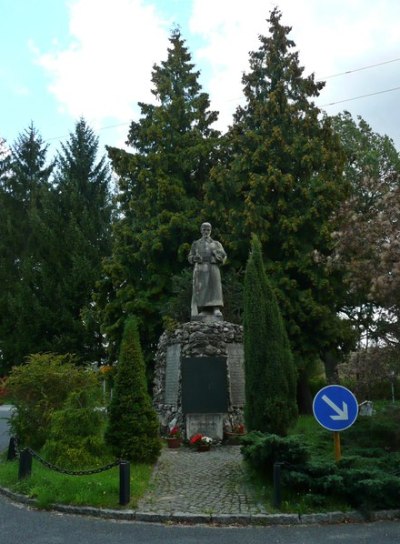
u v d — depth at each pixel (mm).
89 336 34031
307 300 22234
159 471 11617
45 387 14008
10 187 42281
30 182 42375
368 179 16297
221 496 9578
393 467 9398
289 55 26266
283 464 9102
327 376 24750
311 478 8828
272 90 26172
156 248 24594
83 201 37562
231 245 23125
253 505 9016
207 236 17922
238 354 16312
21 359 34344
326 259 17750
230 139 26391
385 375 12359
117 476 10633
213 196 24391
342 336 22312
